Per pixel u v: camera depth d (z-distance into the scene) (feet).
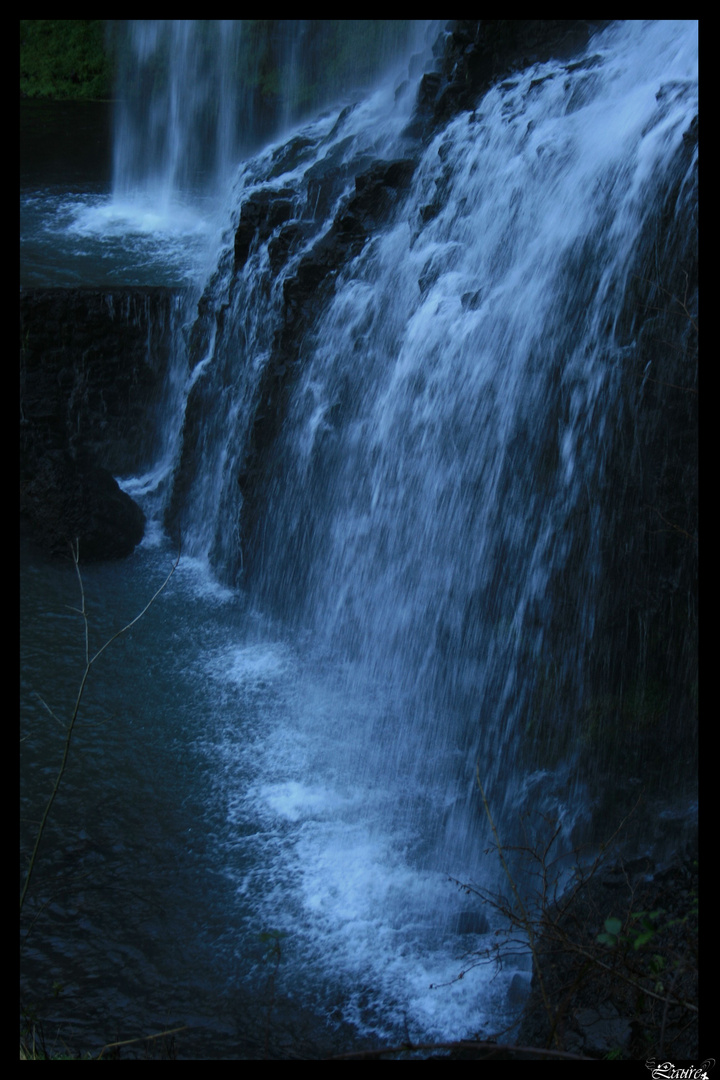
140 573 53.93
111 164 99.96
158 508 60.03
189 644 47.29
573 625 35.42
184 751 39.60
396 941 30.35
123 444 62.44
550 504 36.99
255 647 47.21
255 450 51.65
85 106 117.19
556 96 44.80
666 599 32.42
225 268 59.26
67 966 29.43
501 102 47.88
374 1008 27.86
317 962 29.68
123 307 60.64
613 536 34.27
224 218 69.46
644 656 33.04
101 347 60.85
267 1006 27.96
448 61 54.03
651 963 17.46
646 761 32.01
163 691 43.52
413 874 33.24
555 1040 19.83
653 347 33.68
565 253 38.68
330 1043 26.68
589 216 38.19
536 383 38.45
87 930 30.83
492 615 39.27
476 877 33.17
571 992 17.16
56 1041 26.48
